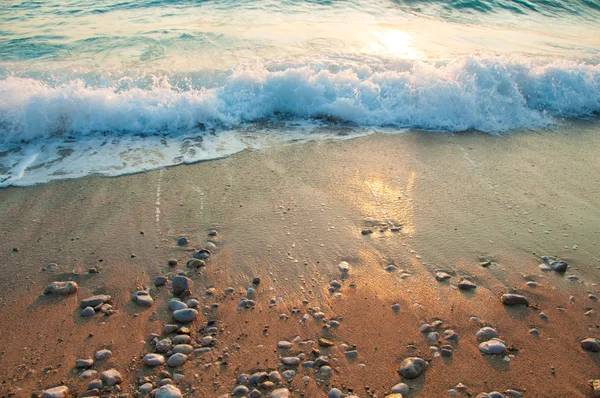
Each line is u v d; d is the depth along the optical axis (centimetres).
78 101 493
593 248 321
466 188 400
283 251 313
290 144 479
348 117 545
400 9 973
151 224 340
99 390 208
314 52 690
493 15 986
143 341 238
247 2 946
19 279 282
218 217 351
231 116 532
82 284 280
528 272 296
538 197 388
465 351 234
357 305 266
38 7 891
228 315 257
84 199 371
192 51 674
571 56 723
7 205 360
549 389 214
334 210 363
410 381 216
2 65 597
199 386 211
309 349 234
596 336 246
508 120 551
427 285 284
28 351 230
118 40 711
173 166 428
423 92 554
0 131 468
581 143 502
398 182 408
